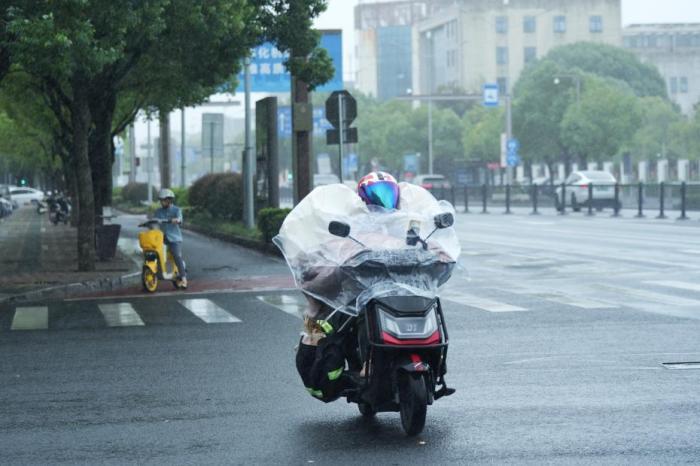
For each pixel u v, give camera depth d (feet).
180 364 55.52
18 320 77.66
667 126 433.89
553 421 39.86
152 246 97.55
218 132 231.71
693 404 42.57
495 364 53.16
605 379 48.44
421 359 37.42
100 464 34.83
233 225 188.34
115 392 47.83
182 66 127.95
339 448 36.50
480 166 453.17
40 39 89.71
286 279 106.01
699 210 215.72
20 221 272.10
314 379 39.37
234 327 70.74
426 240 38.78
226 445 37.22
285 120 335.26
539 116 411.54
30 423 41.42
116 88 132.16
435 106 606.14
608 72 529.86
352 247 37.73
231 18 112.16
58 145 221.25
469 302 80.74
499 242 147.95
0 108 222.48
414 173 497.46
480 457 34.73
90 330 71.05
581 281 94.99
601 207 235.81
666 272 100.53
